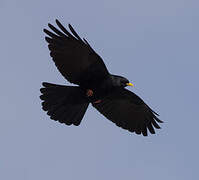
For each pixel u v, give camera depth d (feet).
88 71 50.11
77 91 51.70
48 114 52.60
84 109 53.47
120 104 56.85
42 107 52.39
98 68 49.96
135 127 57.77
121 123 57.47
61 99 52.34
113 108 57.00
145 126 57.88
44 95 52.19
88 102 53.01
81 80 50.60
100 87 51.16
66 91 51.88
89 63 49.47
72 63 49.42
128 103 56.75
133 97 55.88
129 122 57.67
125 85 52.11
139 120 57.72
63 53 48.62
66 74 49.96
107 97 55.98
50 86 51.96
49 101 52.26
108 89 51.49
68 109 53.06
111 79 51.29
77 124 53.21
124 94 55.52
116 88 51.83
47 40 47.85
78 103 52.90
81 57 48.93
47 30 47.50
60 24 46.68
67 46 48.11
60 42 47.88
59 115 52.90
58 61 48.98
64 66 49.42
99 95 51.90
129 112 57.36
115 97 56.03
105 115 57.11
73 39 47.42
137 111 57.31
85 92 51.57
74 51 48.49
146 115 57.47
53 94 52.11
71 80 50.39
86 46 47.70
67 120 53.06
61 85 51.70
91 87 51.16
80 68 49.85
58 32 47.32
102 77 50.88
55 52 48.42
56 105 52.54
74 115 53.26
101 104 56.75
